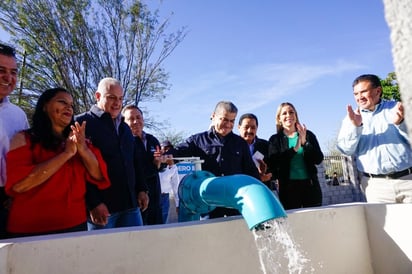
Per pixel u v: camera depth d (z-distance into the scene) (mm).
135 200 2373
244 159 2623
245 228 1558
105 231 1288
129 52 12484
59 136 1815
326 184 9711
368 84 2420
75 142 1664
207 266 1433
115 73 12289
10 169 1600
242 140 2646
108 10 11828
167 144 3703
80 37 11398
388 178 2365
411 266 1755
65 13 11055
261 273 1560
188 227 1415
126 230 1308
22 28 10852
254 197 1332
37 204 1607
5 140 1889
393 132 2320
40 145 1715
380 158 2379
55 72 11266
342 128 2521
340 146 2541
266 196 1332
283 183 2986
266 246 1585
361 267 1882
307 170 2936
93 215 2000
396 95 11508
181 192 1805
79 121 2234
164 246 1352
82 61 11625
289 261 1636
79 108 11523
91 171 1762
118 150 2303
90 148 1890
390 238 1851
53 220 1629
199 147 2568
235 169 2500
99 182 1858
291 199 2938
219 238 1479
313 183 2947
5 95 1972
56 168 1589
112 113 2338
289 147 2967
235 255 1506
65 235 1221
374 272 1918
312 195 2928
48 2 10891
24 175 1573
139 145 3230
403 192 2301
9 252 1070
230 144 2543
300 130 2836
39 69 11227
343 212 1892
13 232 1589
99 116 2307
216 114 2539
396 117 2148
